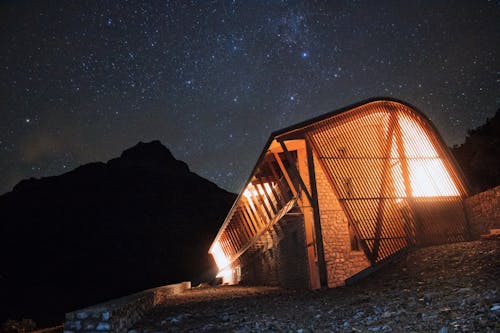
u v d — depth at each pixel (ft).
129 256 216.74
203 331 29.40
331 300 37.88
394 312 26.40
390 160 54.75
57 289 189.37
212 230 246.88
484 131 86.17
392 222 51.57
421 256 46.91
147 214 249.55
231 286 88.22
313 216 52.31
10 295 177.58
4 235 226.17
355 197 51.13
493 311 21.29
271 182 69.56
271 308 37.93
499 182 73.56
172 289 69.77
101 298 188.03
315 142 52.60
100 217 243.81
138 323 36.63
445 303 25.86
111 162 321.11
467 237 54.70
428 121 58.65
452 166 57.93
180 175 308.19
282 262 69.05
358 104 54.19
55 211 247.91
